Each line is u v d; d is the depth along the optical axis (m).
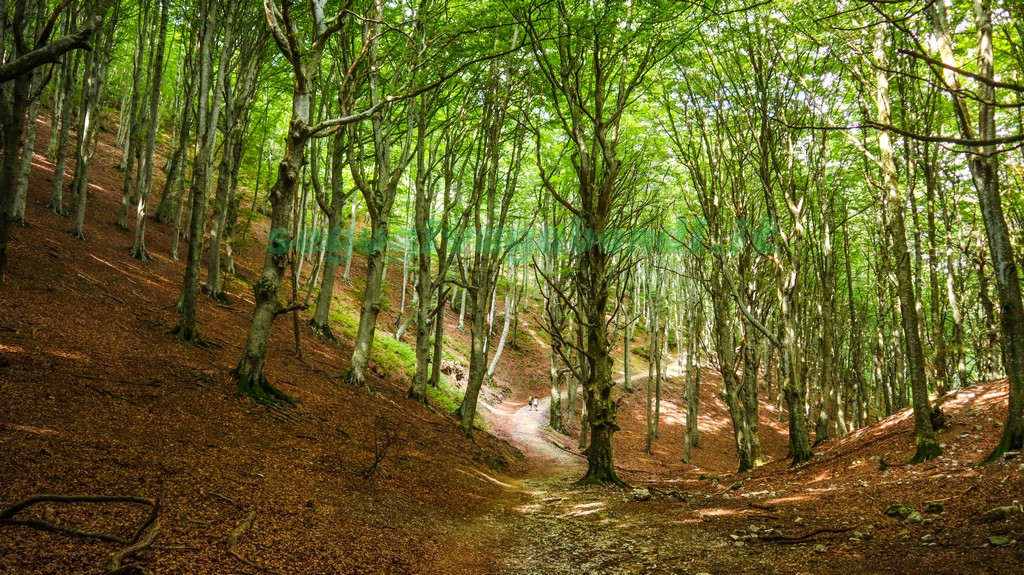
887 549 5.88
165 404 8.28
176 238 21.20
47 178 23.66
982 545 5.45
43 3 14.24
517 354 40.75
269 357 14.17
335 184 20.33
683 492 13.09
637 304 34.19
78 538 4.15
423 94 17.09
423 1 14.04
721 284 18.92
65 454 5.54
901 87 13.48
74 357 8.66
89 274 14.25
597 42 12.41
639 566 6.30
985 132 8.96
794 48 15.16
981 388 15.24
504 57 16.84
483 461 15.64
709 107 17.17
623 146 19.61
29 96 6.26
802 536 6.79
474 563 6.54
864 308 29.23
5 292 10.40
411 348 28.58
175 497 5.46
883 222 17.55
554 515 9.86
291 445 8.93
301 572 4.82
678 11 12.52
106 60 20.16
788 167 17.27
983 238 18.52
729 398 18.17
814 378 29.36
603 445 13.85
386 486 8.98
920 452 10.79
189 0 17.53
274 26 9.11
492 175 18.73
